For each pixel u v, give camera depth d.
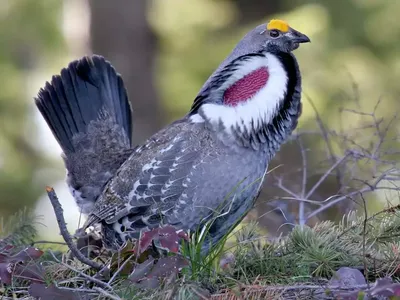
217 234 9.55
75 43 21.50
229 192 9.40
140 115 21.11
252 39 10.20
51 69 22.52
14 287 8.61
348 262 8.88
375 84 19.59
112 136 11.23
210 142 9.38
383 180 11.86
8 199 21.25
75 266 9.47
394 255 8.83
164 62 21.42
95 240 10.27
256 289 8.19
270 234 10.93
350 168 12.08
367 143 14.17
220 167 9.34
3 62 22.53
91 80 11.44
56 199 8.45
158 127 21.23
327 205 10.76
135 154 9.94
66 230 8.51
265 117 9.50
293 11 21.33
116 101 11.48
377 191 12.26
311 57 19.75
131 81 21.11
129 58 21.12
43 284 8.32
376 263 8.83
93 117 11.31
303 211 10.85
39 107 11.42
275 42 10.09
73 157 11.19
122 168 10.04
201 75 21.25
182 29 21.70
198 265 8.59
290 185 14.21
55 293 8.03
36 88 22.69
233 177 9.40
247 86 9.55
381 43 20.84
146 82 21.22
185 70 21.34
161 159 9.46
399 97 18.70
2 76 22.44
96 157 11.11
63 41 22.28
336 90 18.84
